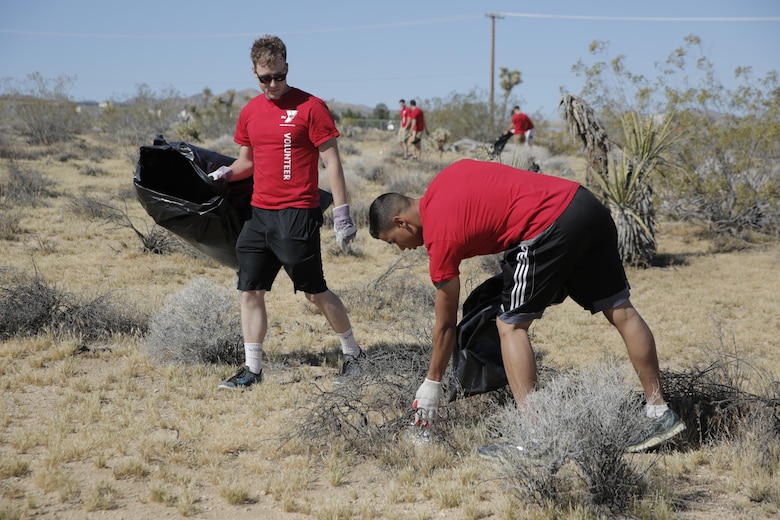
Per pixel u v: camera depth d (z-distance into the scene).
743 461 3.66
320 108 4.71
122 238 10.27
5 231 9.98
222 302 5.62
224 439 3.99
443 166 21.58
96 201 11.91
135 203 13.42
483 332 3.93
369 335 6.34
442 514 3.29
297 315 6.97
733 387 4.19
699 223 12.40
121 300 6.71
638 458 3.77
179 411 4.39
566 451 3.27
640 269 9.45
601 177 9.73
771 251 10.76
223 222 5.01
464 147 29.88
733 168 11.77
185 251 9.44
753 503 3.35
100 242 9.98
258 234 4.83
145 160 5.04
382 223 3.73
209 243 5.11
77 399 4.52
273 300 7.50
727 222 11.64
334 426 4.01
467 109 32.81
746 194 11.52
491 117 32.66
